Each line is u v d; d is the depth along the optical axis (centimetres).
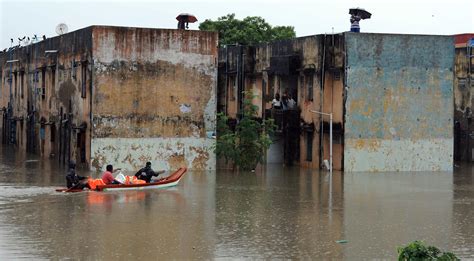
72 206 3027
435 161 4575
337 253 2320
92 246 2345
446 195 3503
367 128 4441
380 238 2533
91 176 3956
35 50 5447
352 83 4394
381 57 4441
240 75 5347
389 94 4466
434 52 4541
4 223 2670
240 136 4488
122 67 4222
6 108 6406
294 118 4816
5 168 4388
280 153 5006
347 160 4406
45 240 2412
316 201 3266
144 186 3525
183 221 2758
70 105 4612
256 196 3384
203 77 4372
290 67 4716
